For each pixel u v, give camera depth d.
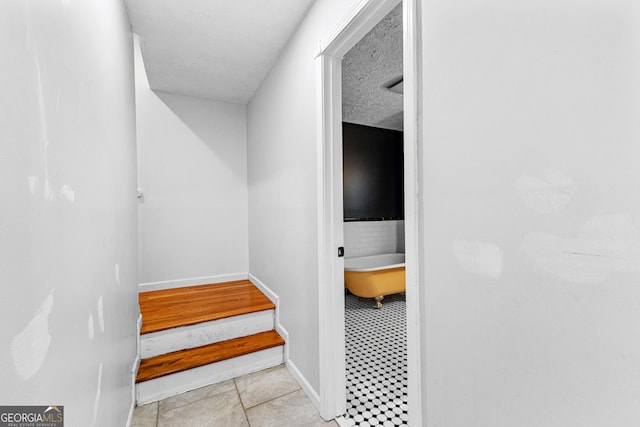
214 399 1.63
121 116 1.35
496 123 0.66
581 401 0.53
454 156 0.77
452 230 0.77
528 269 0.61
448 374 0.79
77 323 0.69
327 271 1.46
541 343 0.59
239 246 3.13
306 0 1.56
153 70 2.36
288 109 1.95
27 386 0.46
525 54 0.60
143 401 1.60
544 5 0.57
